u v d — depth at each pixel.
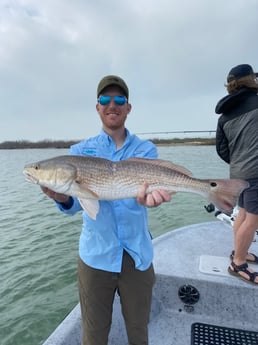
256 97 3.13
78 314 2.84
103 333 2.33
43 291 5.39
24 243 7.85
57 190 2.27
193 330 2.92
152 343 2.78
